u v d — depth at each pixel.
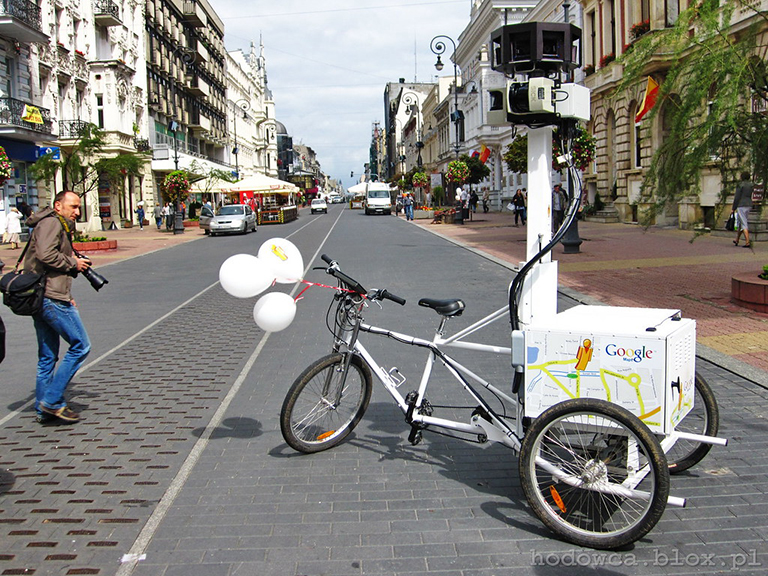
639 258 15.73
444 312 4.48
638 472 3.50
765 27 8.84
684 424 4.38
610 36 29.91
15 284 5.23
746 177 9.09
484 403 4.36
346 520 3.89
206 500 4.20
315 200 68.44
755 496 4.04
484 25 52.56
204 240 29.80
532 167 4.20
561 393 3.74
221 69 75.75
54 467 4.77
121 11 43.22
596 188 31.25
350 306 4.88
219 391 6.56
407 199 42.62
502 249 19.70
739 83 8.50
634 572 3.29
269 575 3.33
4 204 27.42
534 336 3.78
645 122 9.80
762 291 9.05
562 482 3.73
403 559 3.45
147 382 6.95
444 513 3.95
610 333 3.58
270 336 9.01
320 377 4.93
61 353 8.55
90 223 38.81
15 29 27.25
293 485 4.39
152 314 11.13
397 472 4.56
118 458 4.92
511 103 4.06
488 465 4.64
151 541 3.70
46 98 32.66
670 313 4.05
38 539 3.75
